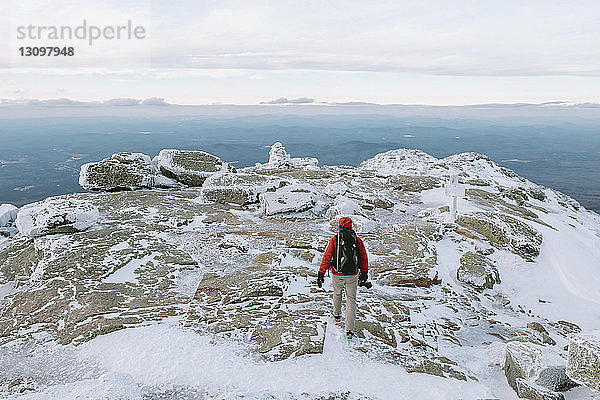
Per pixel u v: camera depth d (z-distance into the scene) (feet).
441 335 31.89
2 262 48.06
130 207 64.44
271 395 19.79
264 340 26.13
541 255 55.98
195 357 24.09
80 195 73.00
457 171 122.62
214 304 32.73
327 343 26.08
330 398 20.10
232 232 54.44
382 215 69.31
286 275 37.73
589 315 43.60
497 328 35.50
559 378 22.54
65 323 30.09
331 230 56.85
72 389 19.26
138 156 82.79
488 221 58.85
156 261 42.73
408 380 23.07
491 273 46.93
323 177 97.04
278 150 115.34
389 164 139.54
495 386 24.70
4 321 31.78
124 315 30.37
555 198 115.85
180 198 72.54
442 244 55.36
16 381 23.07
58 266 40.57
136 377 22.33
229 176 75.41
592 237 75.82
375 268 44.39
